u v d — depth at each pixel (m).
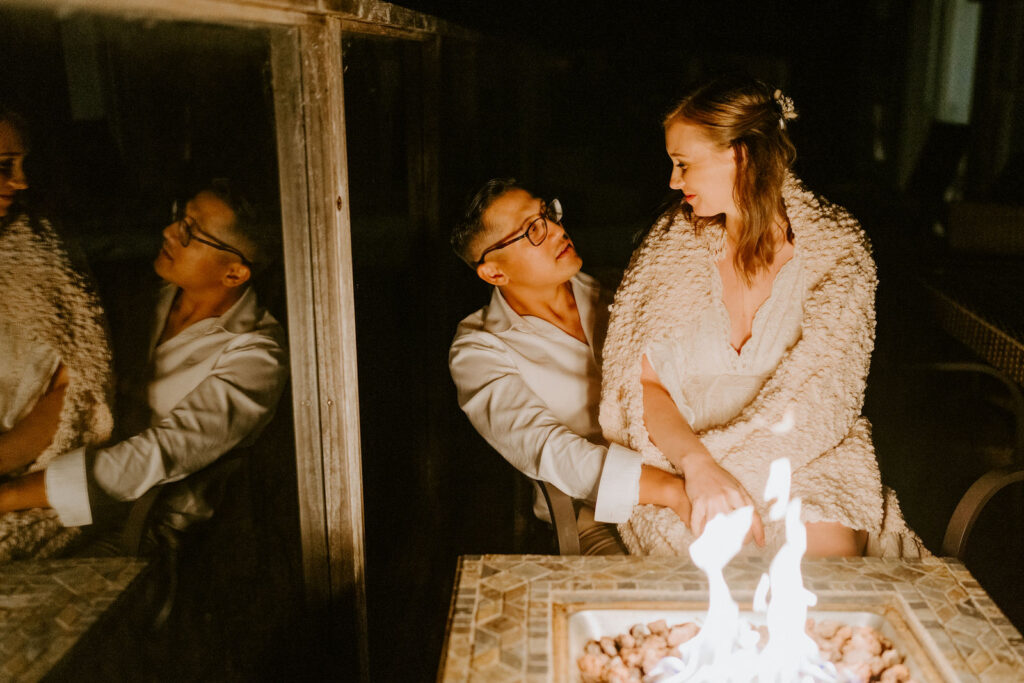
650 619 1.35
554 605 1.37
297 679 1.73
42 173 0.93
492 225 1.92
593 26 4.16
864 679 1.22
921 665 1.22
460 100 2.53
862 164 6.52
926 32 6.26
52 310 0.98
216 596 1.39
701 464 1.63
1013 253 3.57
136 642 1.17
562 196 3.96
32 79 0.90
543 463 1.79
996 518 2.68
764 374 1.78
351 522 1.71
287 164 1.50
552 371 2.01
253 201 1.40
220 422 1.35
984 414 3.42
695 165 1.63
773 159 1.61
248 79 1.35
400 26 1.88
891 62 6.34
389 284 2.09
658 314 1.75
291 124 1.48
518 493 2.39
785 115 1.65
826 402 1.73
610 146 4.63
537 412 1.88
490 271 1.97
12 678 0.95
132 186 1.09
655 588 1.40
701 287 1.76
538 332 2.02
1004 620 1.30
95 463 1.07
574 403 2.02
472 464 2.78
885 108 6.46
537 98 3.41
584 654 1.29
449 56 2.39
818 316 1.72
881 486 1.79
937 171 6.05
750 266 1.70
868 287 1.75
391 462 2.13
